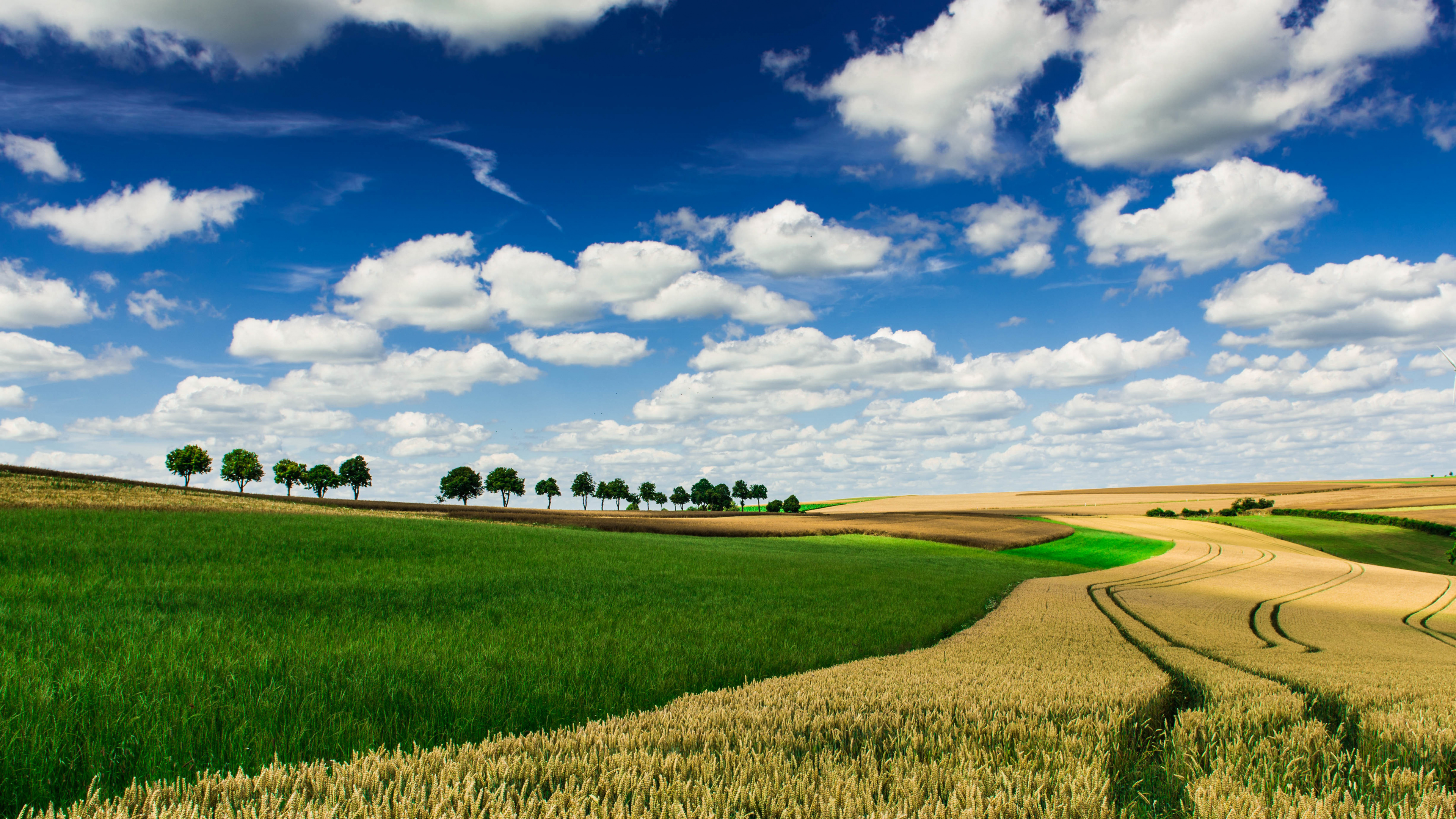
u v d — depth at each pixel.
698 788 3.33
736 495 164.38
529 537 38.19
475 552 28.33
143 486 55.69
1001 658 10.17
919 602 22.22
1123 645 12.66
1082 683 7.41
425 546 28.69
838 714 5.39
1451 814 3.35
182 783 3.45
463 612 14.43
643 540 46.41
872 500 169.50
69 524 26.14
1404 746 4.74
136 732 5.21
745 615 16.88
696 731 4.71
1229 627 20.08
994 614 19.75
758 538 62.59
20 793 4.14
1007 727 4.91
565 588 19.97
